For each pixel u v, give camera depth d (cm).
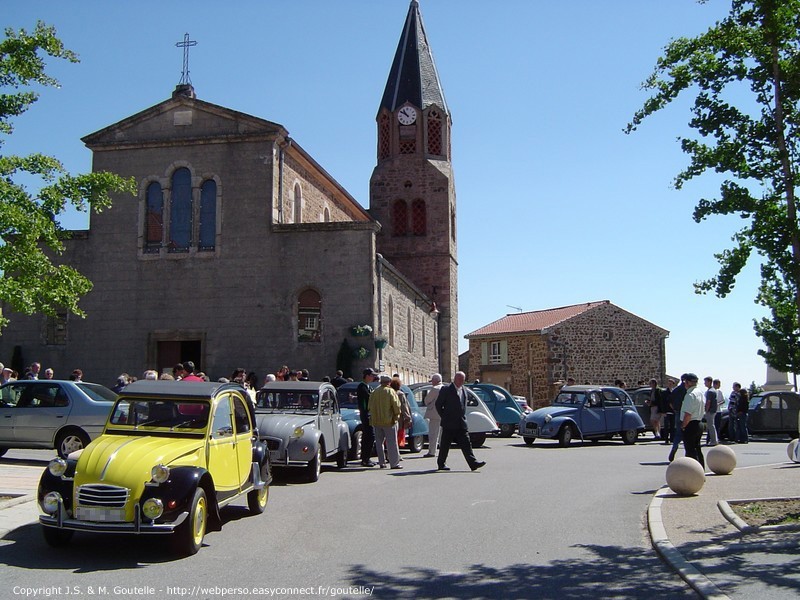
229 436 1055
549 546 962
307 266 2941
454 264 4944
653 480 1584
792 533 970
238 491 1080
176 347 3000
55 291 1523
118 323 3008
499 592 760
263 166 3014
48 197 1528
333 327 2898
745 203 1089
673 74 1148
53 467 912
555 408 2642
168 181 3055
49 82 1509
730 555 872
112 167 3097
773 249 1076
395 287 3547
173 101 3072
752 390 3922
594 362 5009
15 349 2995
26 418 1692
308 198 3484
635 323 5144
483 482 1530
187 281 2995
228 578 807
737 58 1120
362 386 1880
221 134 3030
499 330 5428
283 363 2903
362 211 4412
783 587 741
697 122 1138
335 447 1717
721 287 1118
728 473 1627
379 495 1354
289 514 1174
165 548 947
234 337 2941
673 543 943
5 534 1004
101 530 873
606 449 2448
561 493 1384
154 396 1020
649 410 3319
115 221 3064
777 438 3158
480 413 2491
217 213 3008
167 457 924
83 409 1691
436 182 4803
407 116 4869
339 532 1041
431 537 1010
